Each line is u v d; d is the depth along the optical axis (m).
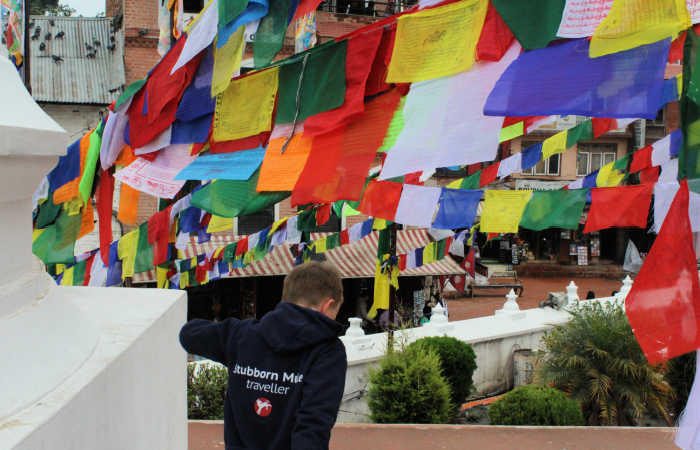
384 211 5.43
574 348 9.34
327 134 3.35
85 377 1.69
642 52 2.23
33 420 1.37
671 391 8.91
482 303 24.88
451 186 7.96
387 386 7.36
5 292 1.64
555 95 2.33
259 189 3.56
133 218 5.85
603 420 9.17
